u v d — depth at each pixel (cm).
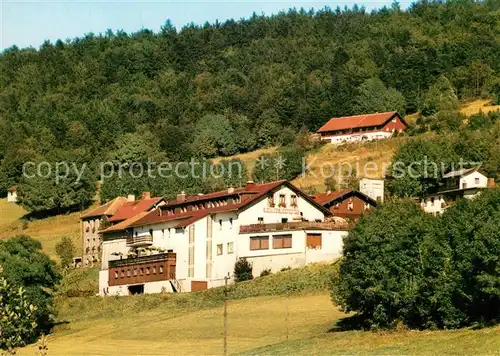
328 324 8656
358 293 7962
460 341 6806
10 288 3978
